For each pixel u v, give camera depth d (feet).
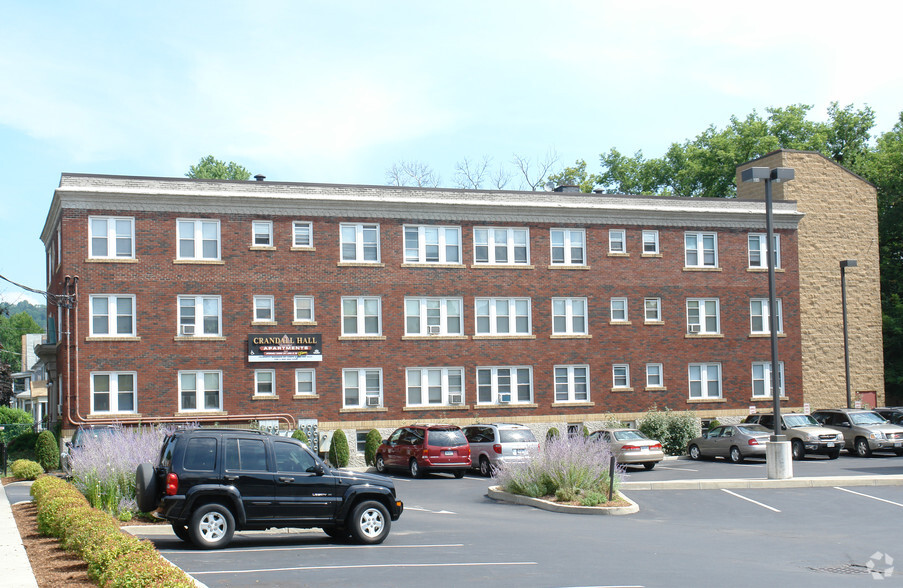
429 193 143.95
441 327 141.59
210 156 254.88
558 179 250.78
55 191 124.88
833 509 76.79
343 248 138.21
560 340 146.92
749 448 126.82
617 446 117.08
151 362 127.65
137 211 128.67
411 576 45.65
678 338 152.97
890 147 201.87
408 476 120.57
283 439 57.93
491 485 104.78
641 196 154.30
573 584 43.70
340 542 59.41
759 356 157.07
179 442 56.18
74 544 49.55
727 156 218.79
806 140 221.87
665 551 55.77
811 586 44.32
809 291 161.99
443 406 140.56
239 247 132.87
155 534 63.16
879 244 193.98
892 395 191.11
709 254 156.46
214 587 42.73
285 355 133.28
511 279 145.38
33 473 111.86
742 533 64.69
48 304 151.23
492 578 45.19
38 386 271.90
